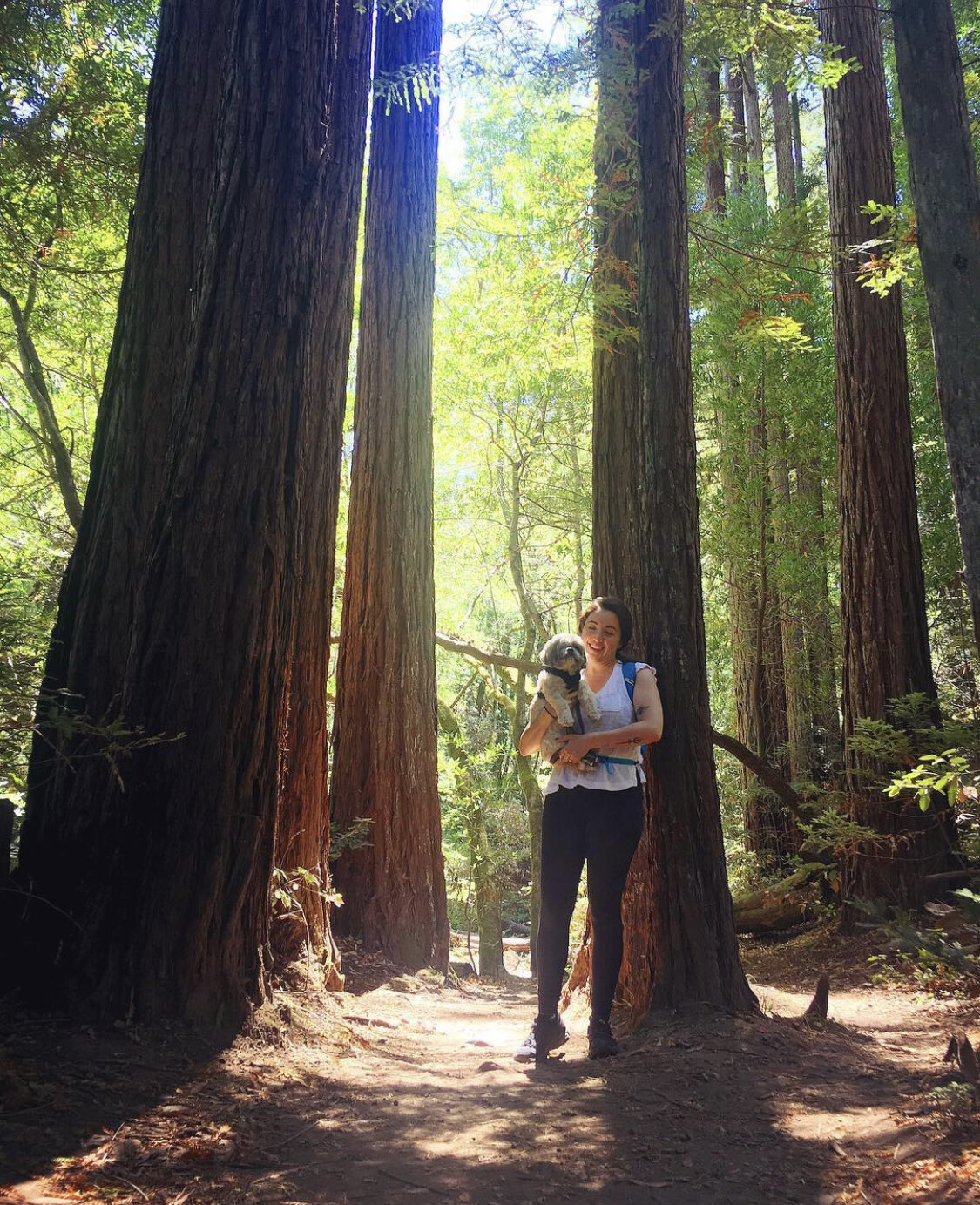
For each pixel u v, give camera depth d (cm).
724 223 1142
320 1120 280
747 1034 367
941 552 1036
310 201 388
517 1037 469
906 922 313
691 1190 235
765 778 905
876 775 721
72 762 347
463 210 1153
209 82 424
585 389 1372
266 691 366
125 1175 226
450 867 1236
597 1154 259
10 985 321
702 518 1159
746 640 1202
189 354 373
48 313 855
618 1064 349
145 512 384
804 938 827
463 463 1429
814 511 1108
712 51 639
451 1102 309
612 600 409
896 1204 218
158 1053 308
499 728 1733
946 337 411
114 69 737
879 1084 321
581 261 731
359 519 761
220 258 374
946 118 423
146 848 336
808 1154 255
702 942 402
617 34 504
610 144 580
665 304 446
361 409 782
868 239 835
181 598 353
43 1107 255
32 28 687
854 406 813
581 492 1504
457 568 1677
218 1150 247
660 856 414
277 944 449
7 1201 202
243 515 362
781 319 761
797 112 1602
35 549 779
